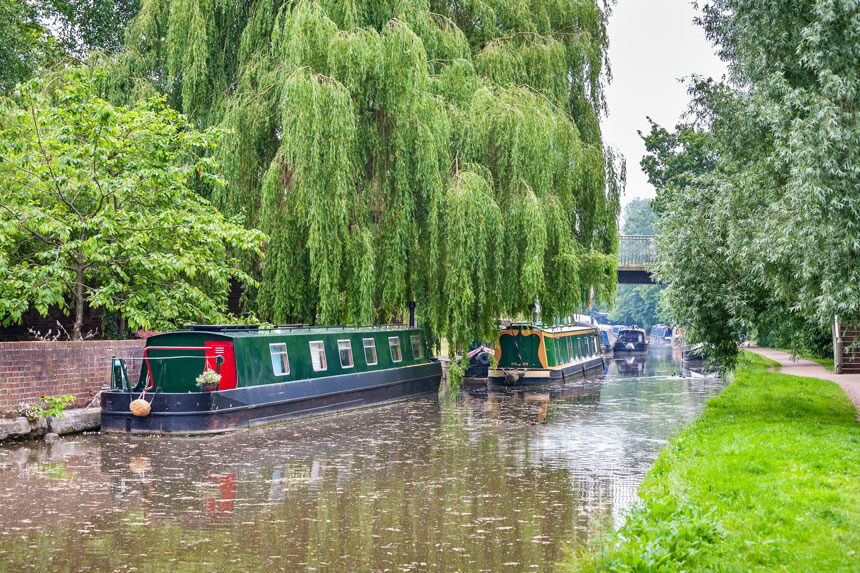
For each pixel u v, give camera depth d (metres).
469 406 24.02
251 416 18.53
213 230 18.66
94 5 34.88
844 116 15.52
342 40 21.34
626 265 50.56
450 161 23.48
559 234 24.92
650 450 15.88
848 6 15.12
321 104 20.97
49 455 14.72
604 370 41.38
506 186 24.64
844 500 9.41
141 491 11.97
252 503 11.25
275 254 22.36
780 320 19.28
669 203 20.20
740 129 20.78
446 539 9.40
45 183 17.73
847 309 15.28
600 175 27.52
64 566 8.31
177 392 17.73
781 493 9.70
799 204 15.41
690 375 37.69
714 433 15.91
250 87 23.62
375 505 11.16
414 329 26.97
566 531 9.76
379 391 23.73
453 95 24.45
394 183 23.34
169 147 19.59
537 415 21.84
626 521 9.37
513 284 24.23
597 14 30.12
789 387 26.09
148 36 25.09
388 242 23.08
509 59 26.03
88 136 18.58
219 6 24.81
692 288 19.14
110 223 17.31
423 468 13.93
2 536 9.44
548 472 13.57
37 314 24.48
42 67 30.70
